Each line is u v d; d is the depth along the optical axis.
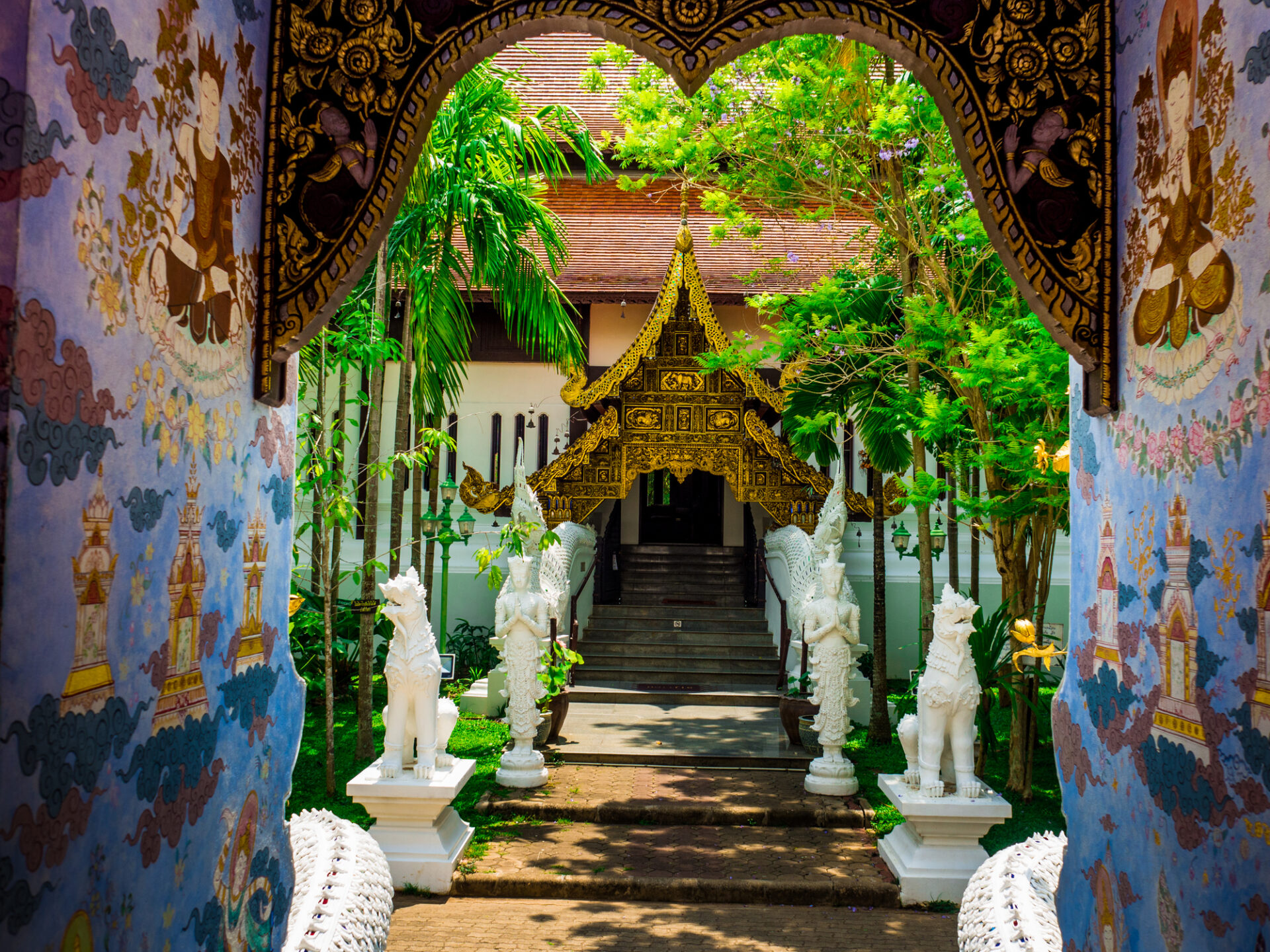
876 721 11.81
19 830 1.90
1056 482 8.20
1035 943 3.60
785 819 8.91
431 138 10.13
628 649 15.21
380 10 3.37
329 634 9.53
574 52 18.03
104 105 2.21
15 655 1.90
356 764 10.41
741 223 10.41
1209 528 2.63
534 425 17.22
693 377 15.07
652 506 21.59
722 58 3.51
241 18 3.06
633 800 9.27
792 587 13.84
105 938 2.23
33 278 1.94
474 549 16.75
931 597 10.29
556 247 11.23
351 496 10.09
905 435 11.58
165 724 2.55
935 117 8.76
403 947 6.41
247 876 3.14
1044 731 11.41
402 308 16.27
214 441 2.87
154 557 2.48
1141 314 3.10
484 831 8.62
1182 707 2.77
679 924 6.90
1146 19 3.08
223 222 2.92
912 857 7.34
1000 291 9.59
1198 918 2.64
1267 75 2.37
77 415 2.11
